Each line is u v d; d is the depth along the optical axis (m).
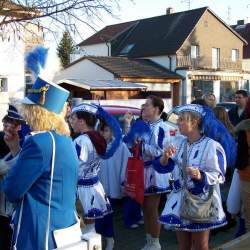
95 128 4.61
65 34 10.01
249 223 4.47
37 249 2.37
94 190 4.36
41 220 2.39
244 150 4.32
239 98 7.45
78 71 33.12
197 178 3.49
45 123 2.52
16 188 2.35
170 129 4.97
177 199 3.71
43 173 2.40
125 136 5.81
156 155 4.82
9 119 3.35
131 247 5.34
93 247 2.38
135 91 20.02
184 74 33.59
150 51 35.94
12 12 9.89
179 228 3.62
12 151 3.42
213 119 3.74
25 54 2.75
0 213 3.42
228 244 2.70
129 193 4.89
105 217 4.87
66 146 2.50
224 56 38.84
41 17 9.76
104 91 18.59
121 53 38.94
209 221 3.57
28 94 2.60
